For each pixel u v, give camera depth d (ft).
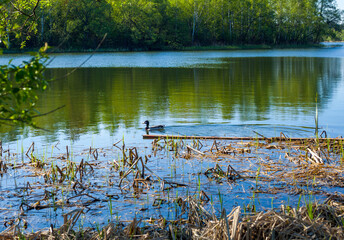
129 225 17.99
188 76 97.25
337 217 18.34
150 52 226.99
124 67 125.49
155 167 28.84
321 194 23.03
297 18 292.61
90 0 208.13
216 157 31.12
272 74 101.30
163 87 77.36
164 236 17.75
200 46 268.62
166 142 35.68
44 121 46.14
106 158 31.14
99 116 49.14
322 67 120.67
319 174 26.43
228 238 15.46
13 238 17.51
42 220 20.29
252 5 281.13
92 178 26.55
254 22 286.87
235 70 112.98
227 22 282.15
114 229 17.90
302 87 75.72
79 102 59.98
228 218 17.26
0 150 32.91
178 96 65.72
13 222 20.07
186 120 46.60
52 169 26.58
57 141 36.88
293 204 21.62
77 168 27.12
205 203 22.03
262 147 34.01
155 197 23.12
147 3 240.12
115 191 24.18
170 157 31.30
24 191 24.11
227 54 204.44
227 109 53.42
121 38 241.14
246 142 36.06
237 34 282.97
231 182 25.44
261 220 16.90
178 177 26.55
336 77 92.63
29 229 19.29
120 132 40.65
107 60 158.30
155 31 246.88
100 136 38.78
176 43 252.21
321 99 60.90
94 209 21.58
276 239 16.20
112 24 232.53
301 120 45.78
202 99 62.44
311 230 16.56
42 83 13.00
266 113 50.34
